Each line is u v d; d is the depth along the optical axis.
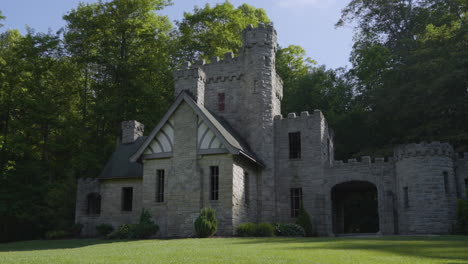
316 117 32.03
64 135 42.41
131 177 32.50
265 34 33.44
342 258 12.70
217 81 34.19
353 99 49.47
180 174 27.95
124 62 43.91
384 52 46.84
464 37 38.72
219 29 46.53
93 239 28.86
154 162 29.09
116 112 43.06
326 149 33.53
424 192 26.83
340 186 33.03
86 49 45.59
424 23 46.88
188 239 23.75
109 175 33.38
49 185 36.88
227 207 26.69
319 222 30.20
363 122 44.06
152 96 43.34
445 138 36.25
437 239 20.12
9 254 17.78
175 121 29.02
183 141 28.42
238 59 34.00
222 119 33.00
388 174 29.25
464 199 26.66
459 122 38.09
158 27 46.78
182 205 27.47
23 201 35.66
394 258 12.60
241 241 20.98
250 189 29.80
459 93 38.84
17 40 46.88
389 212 28.48
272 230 26.86
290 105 49.31
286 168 31.86
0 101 37.81
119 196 32.84
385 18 51.69
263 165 31.08
